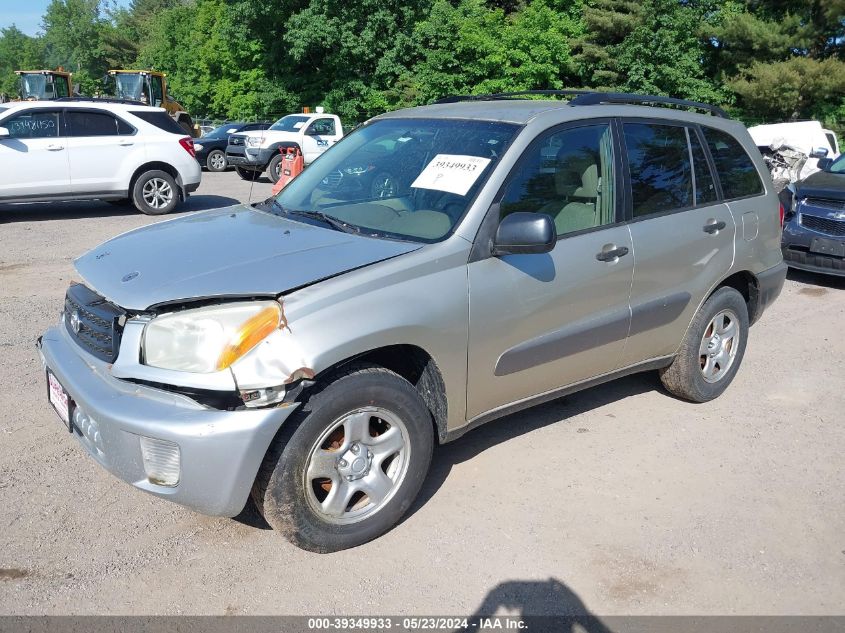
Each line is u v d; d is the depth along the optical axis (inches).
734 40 1116.5
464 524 139.9
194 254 132.9
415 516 142.2
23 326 247.4
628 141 169.5
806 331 272.8
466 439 174.6
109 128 474.0
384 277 126.6
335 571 125.5
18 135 446.0
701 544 135.8
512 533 137.4
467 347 138.0
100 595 118.0
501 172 144.9
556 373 157.9
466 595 120.6
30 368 209.5
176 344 115.6
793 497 153.0
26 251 370.6
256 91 1466.5
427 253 133.1
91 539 132.0
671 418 189.8
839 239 324.5
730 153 197.2
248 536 134.8
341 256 129.9
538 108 161.8
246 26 1302.9
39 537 131.7
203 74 1770.4
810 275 374.3
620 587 123.7
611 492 152.7
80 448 164.6
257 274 122.7
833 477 161.6
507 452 168.7
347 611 116.1
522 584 123.6
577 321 156.3
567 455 167.9
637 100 177.3
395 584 122.7
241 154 758.5
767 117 1133.7
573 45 1145.4
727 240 188.2
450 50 1173.7
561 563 129.3
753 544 136.3
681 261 176.2
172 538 133.3
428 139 162.7
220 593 119.3
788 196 348.8
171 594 118.7
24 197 451.2
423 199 148.2
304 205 163.2
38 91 1087.6
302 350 115.6
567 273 151.3
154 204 495.5
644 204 170.1
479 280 137.8
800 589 124.5
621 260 161.5
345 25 1191.6
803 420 191.2
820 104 1087.6
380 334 123.9
